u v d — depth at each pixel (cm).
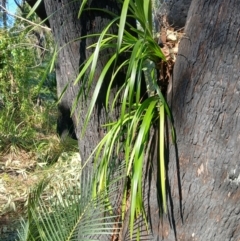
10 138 741
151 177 227
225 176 211
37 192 278
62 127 695
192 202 219
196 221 221
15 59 893
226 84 203
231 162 209
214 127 208
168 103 221
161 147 212
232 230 219
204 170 213
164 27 244
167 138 220
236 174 210
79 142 281
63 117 686
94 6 253
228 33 198
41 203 290
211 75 204
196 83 208
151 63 244
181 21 242
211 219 218
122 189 259
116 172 257
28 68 923
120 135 244
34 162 673
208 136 210
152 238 235
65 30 260
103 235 266
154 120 222
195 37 205
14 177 619
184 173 218
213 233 220
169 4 245
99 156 270
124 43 235
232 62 200
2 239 425
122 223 254
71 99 273
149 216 233
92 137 271
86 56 258
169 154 220
